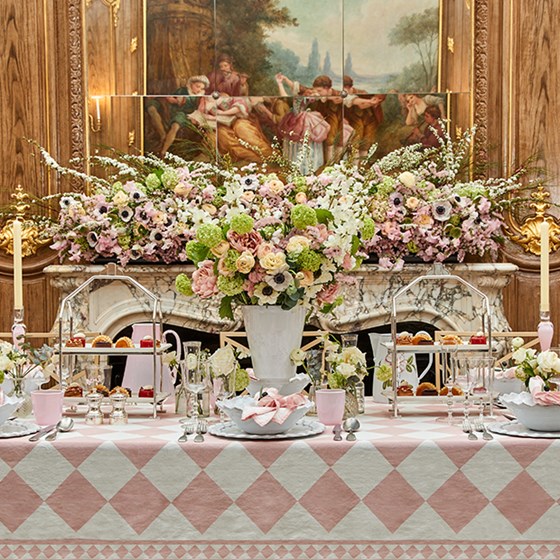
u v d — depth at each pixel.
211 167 4.83
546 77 5.38
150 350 2.92
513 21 5.38
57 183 5.34
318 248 2.78
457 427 2.68
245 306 2.81
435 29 5.40
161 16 5.37
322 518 2.40
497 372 3.15
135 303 5.07
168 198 4.80
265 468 2.40
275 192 3.49
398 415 2.95
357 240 2.86
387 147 5.41
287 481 2.40
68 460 2.40
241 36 5.40
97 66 5.36
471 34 5.40
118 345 3.04
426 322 5.11
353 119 5.41
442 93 5.41
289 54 5.41
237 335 3.59
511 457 2.40
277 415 2.47
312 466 2.40
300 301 2.77
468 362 2.64
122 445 2.40
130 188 4.81
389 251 4.97
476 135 5.39
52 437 2.45
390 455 2.40
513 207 5.38
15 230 3.14
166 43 5.37
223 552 2.40
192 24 5.39
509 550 2.40
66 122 5.35
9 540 2.41
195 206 4.72
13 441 2.43
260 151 5.40
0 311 5.32
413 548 2.40
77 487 2.41
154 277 5.07
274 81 5.41
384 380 3.01
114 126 5.36
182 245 4.91
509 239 5.38
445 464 2.40
